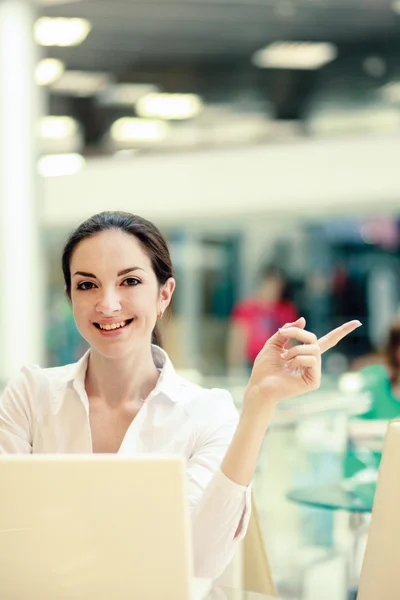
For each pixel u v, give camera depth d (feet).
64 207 39.52
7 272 33.01
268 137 37.65
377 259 36.96
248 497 6.80
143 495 5.37
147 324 7.48
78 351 39.40
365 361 29.78
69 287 7.66
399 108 35.37
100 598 5.49
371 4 32.19
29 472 5.43
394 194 34.96
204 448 7.57
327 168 36.06
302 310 37.99
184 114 38.42
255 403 6.49
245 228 38.73
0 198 33.09
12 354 32.73
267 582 9.54
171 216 38.75
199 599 6.34
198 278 39.50
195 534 6.65
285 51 35.88
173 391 7.67
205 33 34.99
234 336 35.37
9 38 32.60
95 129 39.29
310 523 18.10
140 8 32.73
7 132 32.94
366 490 12.10
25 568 5.52
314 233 37.83
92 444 7.80
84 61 36.99
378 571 6.21
